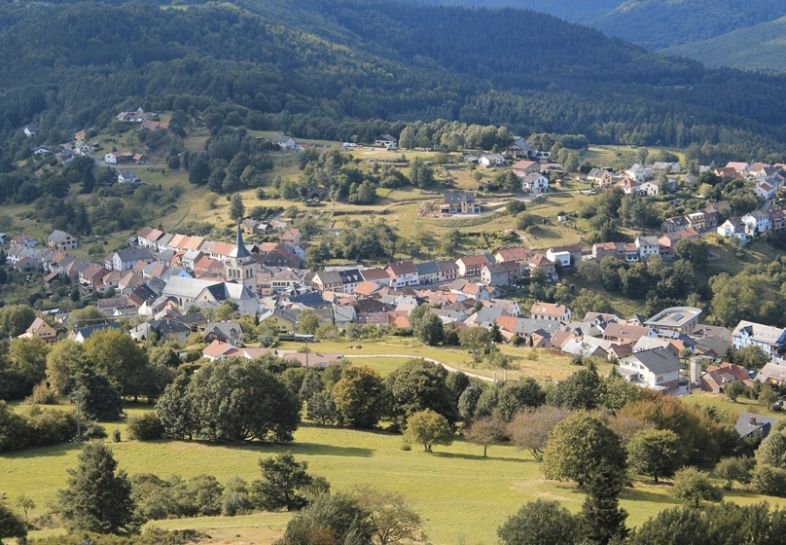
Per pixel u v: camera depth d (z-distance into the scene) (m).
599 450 171.12
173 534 134.00
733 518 131.12
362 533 123.75
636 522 152.38
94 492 143.25
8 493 169.75
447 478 179.00
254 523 142.75
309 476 160.25
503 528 129.38
